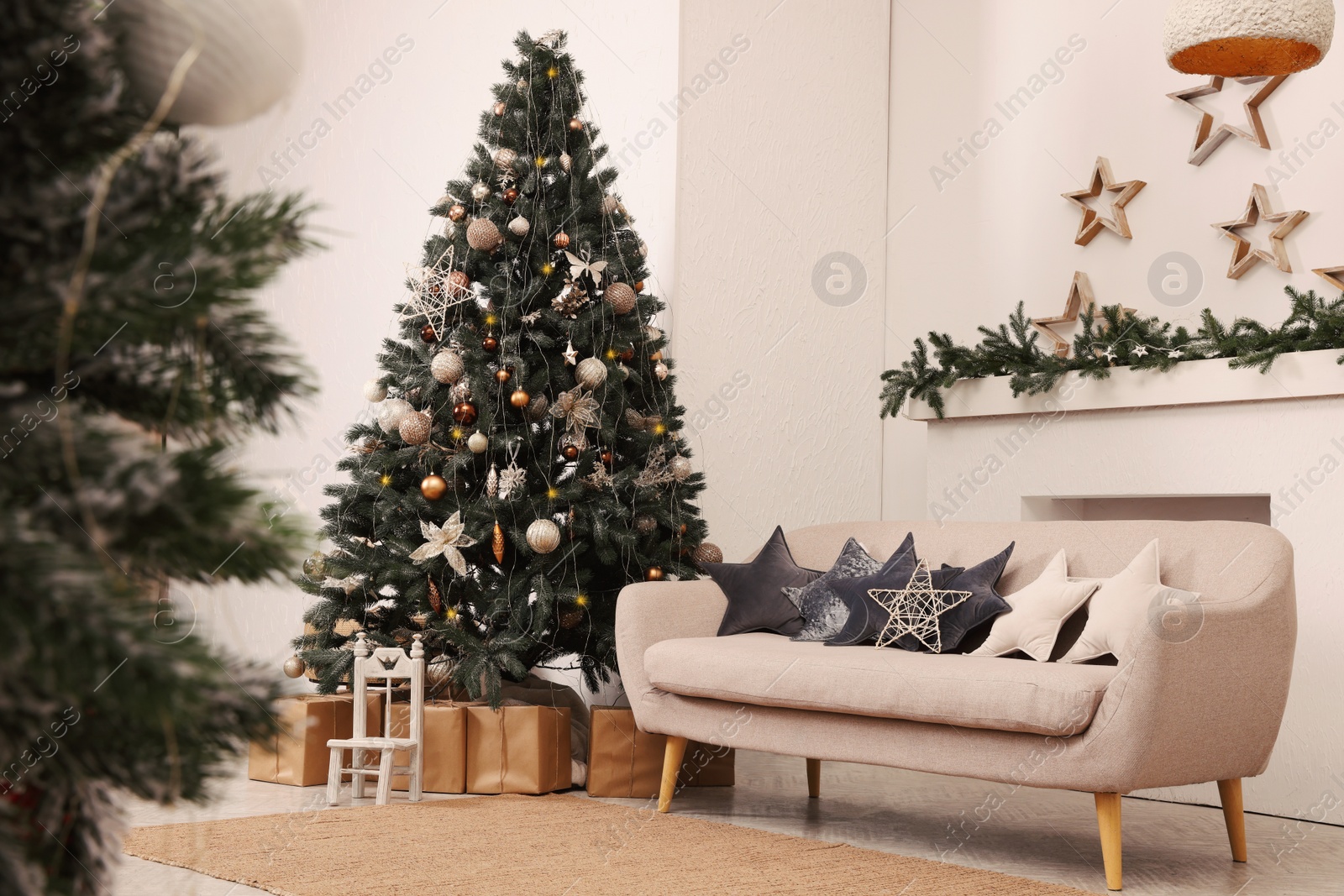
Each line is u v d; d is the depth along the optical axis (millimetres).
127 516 537
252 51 618
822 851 2814
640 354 4125
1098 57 4770
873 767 4289
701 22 4836
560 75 4082
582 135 4098
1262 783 3592
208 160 634
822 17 5281
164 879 2293
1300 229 4137
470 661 3557
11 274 556
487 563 3891
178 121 658
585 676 4395
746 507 4855
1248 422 3711
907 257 5395
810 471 5102
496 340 3834
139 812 2859
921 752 2855
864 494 5312
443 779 3568
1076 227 4797
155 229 587
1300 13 2812
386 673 3473
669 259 4703
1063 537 3340
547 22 5285
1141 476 3963
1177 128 4508
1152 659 2555
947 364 4469
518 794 3537
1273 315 4195
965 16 5238
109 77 582
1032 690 2648
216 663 557
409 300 3949
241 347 645
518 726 3564
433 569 3705
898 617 3252
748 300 4930
